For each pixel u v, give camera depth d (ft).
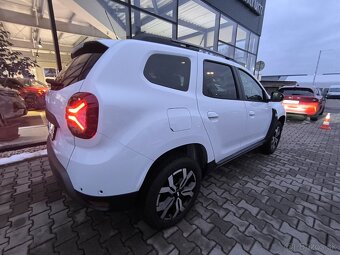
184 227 6.47
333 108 55.26
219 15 28.73
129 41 5.18
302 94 28.48
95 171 4.52
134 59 5.10
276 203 8.04
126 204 5.15
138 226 6.43
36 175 9.38
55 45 14.51
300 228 6.64
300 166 12.00
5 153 11.43
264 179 10.08
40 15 30.50
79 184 4.66
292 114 28.50
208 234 6.21
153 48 5.53
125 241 5.82
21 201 7.49
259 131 10.93
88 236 5.96
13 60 12.55
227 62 8.34
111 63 4.78
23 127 16.35
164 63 5.80
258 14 37.73
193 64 6.60
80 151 4.72
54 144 5.86
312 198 8.53
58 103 5.37
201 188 8.96
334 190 9.30
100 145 4.54
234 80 8.61
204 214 7.15
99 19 23.02
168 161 5.85
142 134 4.91
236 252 5.59
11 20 29.30
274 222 6.88
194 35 32.58
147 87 5.25
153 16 21.67
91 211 7.03
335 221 7.08
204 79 6.97
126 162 4.76
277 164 12.15
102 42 5.28
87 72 4.89
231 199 8.18
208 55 7.39
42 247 5.53
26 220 6.53
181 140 5.85
